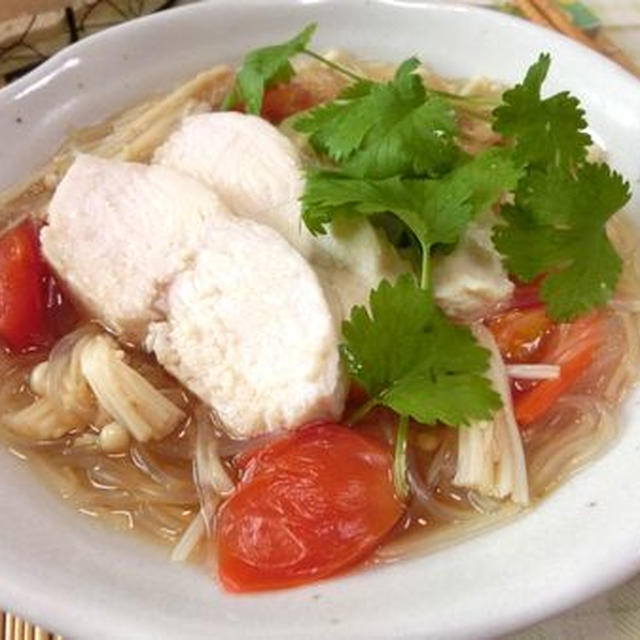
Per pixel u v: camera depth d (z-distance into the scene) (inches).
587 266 14.9
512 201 15.2
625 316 15.4
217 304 14.7
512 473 13.9
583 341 14.9
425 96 15.5
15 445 14.6
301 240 15.3
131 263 15.3
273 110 17.7
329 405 14.0
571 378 14.8
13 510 13.5
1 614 13.5
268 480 13.5
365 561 13.2
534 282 15.1
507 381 14.6
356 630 11.8
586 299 14.9
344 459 13.6
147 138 17.5
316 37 18.6
